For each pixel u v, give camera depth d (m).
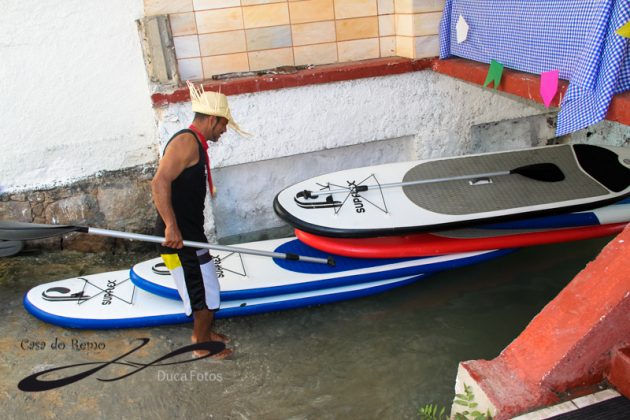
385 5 4.94
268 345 3.80
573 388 2.56
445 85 5.05
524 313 3.98
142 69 4.58
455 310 4.05
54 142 4.57
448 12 4.53
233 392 3.40
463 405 2.67
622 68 2.80
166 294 3.94
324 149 4.96
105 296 4.10
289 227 5.26
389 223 4.00
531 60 3.51
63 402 3.29
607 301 2.46
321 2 4.80
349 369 3.56
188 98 4.43
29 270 4.60
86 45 4.40
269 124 4.71
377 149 5.27
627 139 5.56
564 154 4.66
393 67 4.83
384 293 4.29
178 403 3.31
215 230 4.95
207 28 4.63
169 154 3.22
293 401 3.32
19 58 4.29
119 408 3.26
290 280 4.06
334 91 4.78
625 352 2.50
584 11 2.92
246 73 4.71
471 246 4.19
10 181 4.58
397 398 3.30
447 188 4.33
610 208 4.35
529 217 4.03
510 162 4.60
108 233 3.43
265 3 4.68
